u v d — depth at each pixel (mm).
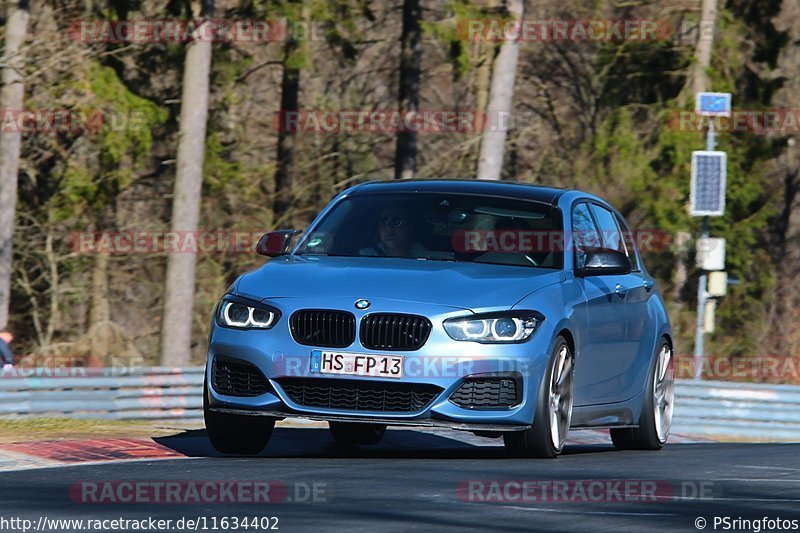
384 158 100312
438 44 92188
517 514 20203
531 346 26938
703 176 57000
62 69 77312
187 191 76250
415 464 26500
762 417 53188
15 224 84625
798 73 112562
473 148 84125
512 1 75688
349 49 87375
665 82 99750
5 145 72625
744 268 103750
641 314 33781
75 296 88250
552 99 103250
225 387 27469
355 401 26547
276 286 27656
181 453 28703
